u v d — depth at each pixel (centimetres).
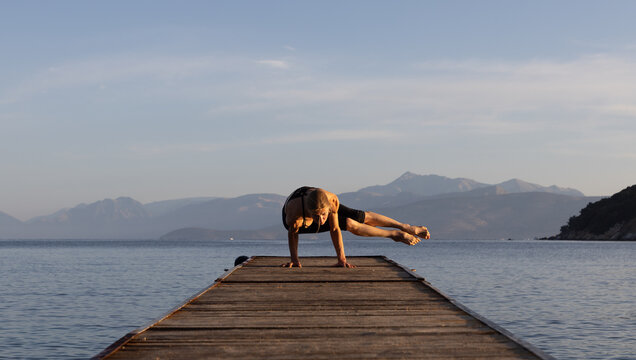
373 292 867
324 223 1112
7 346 1480
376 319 682
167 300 2452
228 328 637
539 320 1909
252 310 736
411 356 523
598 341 1561
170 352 540
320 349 549
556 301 2434
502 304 2328
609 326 1791
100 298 2527
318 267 1180
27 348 1461
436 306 760
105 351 527
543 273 4231
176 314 711
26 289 2936
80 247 14988
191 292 2784
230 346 562
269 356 525
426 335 603
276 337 597
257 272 1091
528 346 545
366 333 612
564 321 1889
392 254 8981
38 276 3903
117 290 2886
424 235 1142
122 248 13775
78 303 2347
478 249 12119
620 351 1439
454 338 590
